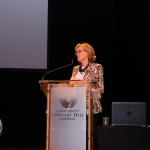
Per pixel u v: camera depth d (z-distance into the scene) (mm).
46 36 6598
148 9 6695
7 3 6512
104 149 3605
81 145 3914
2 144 6762
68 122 3939
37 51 6578
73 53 6723
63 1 6785
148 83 6629
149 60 6641
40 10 6605
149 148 3570
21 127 6762
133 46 6711
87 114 3988
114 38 6777
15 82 6781
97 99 4277
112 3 6770
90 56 4414
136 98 6660
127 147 3586
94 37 6754
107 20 6758
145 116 3961
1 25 6480
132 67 6703
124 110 3992
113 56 6750
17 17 6531
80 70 4406
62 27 6762
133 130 3586
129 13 6754
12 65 6496
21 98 6777
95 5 6781
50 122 3963
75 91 3943
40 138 6777
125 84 6695
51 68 6727
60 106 3955
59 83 3967
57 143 3941
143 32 6695
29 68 6551
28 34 6559
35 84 6793
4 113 6746
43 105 6773
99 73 4305
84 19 6773
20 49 6527
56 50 6742
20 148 6539
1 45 6477
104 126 3672
